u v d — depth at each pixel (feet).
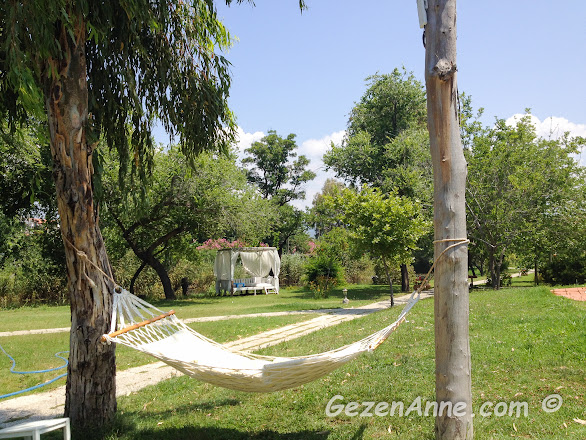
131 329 16.48
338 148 92.84
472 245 64.39
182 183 67.31
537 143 58.44
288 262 112.68
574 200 57.31
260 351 28.73
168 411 18.65
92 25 16.14
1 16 14.70
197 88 20.58
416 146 79.77
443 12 13.10
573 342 22.30
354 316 50.70
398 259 54.24
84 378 16.52
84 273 16.43
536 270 84.69
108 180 58.80
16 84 13.61
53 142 16.30
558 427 14.61
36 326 45.16
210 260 110.83
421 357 22.17
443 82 13.14
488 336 25.30
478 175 57.93
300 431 15.61
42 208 61.36
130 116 20.57
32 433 12.97
